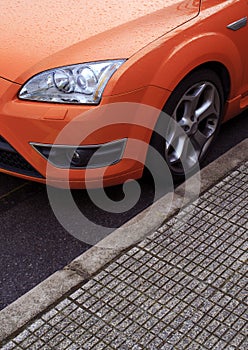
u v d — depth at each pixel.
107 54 3.92
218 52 4.21
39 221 4.13
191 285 3.64
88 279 3.69
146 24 4.07
